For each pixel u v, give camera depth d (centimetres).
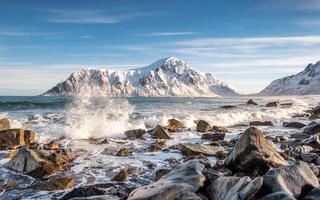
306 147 1271
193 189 721
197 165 855
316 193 668
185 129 2206
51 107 4047
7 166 1116
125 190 840
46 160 1117
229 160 997
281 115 3388
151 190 698
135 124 2189
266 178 701
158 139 1748
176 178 769
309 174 760
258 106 4991
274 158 960
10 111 3316
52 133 1833
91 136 1844
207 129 2103
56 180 928
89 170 1101
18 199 830
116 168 1127
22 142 1487
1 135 1456
